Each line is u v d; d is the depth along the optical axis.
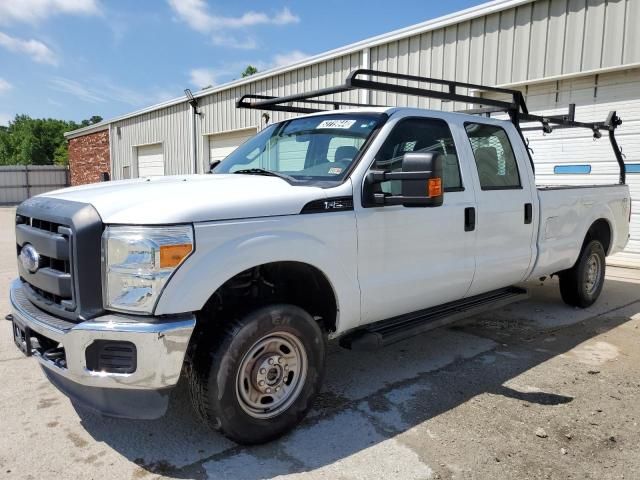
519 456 2.92
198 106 18.58
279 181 3.26
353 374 4.09
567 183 9.27
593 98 8.76
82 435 3.10
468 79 10.12
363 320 3.50
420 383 3.92
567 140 9.18
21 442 3.02
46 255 2.84
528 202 4.72
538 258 4.91
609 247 6.25
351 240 3.29
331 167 3.52
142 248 2.51
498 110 5.76
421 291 3.77
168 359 2.54
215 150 18.19
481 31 9.84
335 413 3.42
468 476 2.73
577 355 4.55
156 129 21.41
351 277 3.31
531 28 9.15
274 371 3.01
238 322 2.81
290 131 4.17
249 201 2.86
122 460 2.84
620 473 2.77
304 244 3.02
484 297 4.62
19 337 3.07
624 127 8.46
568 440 3.10
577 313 5.89
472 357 4.49
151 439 3.06
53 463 2.80
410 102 11.20
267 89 15.24
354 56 12.35
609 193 6.09
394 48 11.39
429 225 3.78
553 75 8.95
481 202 4.22
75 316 2.66
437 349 4.69
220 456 2.89
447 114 4.21
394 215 3.54
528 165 4.86
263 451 2.95
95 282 2.60
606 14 8.25
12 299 3.17
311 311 3.46
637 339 4.99
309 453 2.94
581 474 2.76
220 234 2.71
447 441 3.08
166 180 3.44
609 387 3.87
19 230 3.16
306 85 13.80
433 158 2.98
